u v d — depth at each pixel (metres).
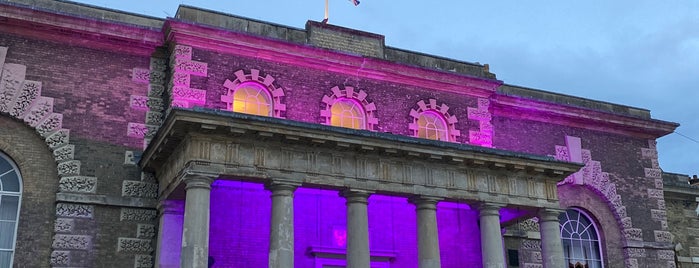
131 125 23.34
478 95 29.08
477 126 28.52
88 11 24.44
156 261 21.66
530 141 30.70
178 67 23.64
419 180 22.39
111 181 22.44
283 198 20.12
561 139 31.61
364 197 21.42
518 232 28.34
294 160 20.67
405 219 26.52
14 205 21.69
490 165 23.42
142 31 24.12
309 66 26.11
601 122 32.66
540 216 24.28
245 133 19.81
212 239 22.95
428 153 22.28
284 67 25.66
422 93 27.94
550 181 24.61
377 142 21.50
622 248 31.39
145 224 22.42
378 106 26.78
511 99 30.30
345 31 27.38
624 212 31.81
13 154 21.72
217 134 19.64
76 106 22.81
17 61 22.44
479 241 27.41
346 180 21.23
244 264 23.19
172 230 21.61
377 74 27.12
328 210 25.31
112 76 23.67
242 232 23.50
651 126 33.91
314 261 24.47
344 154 21.52
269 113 24.95
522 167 23.81
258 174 19.94
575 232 31.00
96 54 23.70
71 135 22.44
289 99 25.27
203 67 24.09
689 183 39.22
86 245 21.55
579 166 24.55
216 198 23.50
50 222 21.56
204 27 24.09
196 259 18.28
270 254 19.64
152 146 21.33
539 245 28.78
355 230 20.95
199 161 19.17
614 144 33.06
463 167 23.27
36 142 22.17
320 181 20.80
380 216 26.05
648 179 33.34
